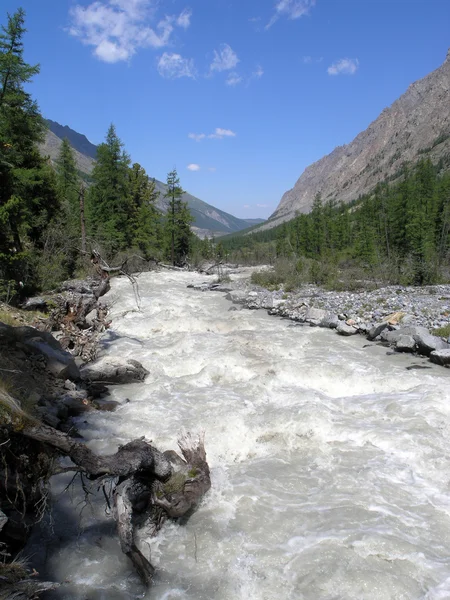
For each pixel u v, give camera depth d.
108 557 4.97
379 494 5.99
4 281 16.22
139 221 43.84
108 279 14.34
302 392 9.79
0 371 6.41
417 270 24.36
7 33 19.33
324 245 62.31
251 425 8.18
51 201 27.77
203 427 8.13
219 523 5.49
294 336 15.00
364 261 38.66
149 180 54.09
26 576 4.11
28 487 4.98
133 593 4.44
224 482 6.41
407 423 8.09
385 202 55.50
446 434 7.66
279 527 5.37
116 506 4.89
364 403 9.31
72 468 5.07
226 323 16.81
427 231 41.78
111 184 41.16
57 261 24.22
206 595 4.40
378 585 4.41
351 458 7.02
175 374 11.70
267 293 23.45
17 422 4.50
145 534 5.34
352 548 4.93
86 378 10.20
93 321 14.09
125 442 7.55
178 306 20.66
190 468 6.07
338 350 13.32
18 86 20.66
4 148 18.41
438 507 5.71
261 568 4.73
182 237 52.00
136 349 13.38
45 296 19.27
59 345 10.54
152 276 33.16
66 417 8.23
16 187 19.33
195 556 4.96
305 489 6.21
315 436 7.80
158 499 5.42
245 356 12.41
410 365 11.74
